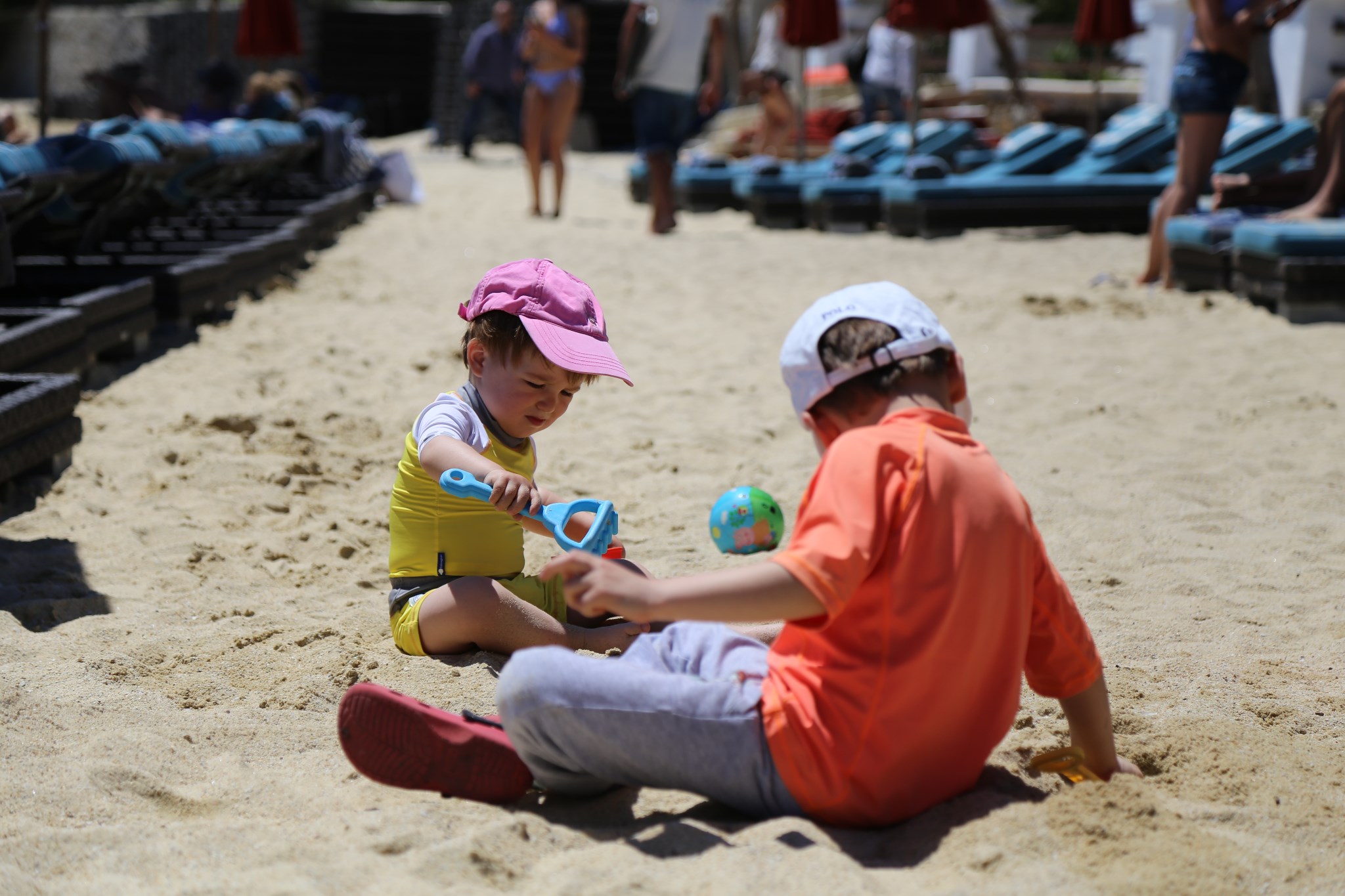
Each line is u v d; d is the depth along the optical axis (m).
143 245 10.87
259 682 4.09
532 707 2.97
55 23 41.97
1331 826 3.17
